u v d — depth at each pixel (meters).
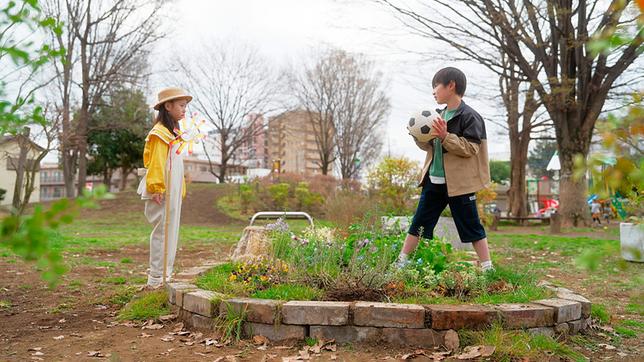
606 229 16.14
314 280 3.92
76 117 29.75
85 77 27.25
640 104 1.19
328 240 5.17
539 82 16.31
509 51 16.47
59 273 0.98
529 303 3.41
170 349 3.19
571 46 15.32
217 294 3.64
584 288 5.74
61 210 0.97
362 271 3.84
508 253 8.35
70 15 24.88
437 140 4.31
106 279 5.96
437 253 4.72
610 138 1.19
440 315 3.13
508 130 25.30
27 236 0.94
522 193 24.62
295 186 25.48
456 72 4.32
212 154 55.69
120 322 3.94
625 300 5.10
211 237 13.57
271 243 4.99
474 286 3.83
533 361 2.85
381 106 41.09
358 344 3.16
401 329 3.15
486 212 17.12
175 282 4.24
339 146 41.09
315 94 40.41
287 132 49.81
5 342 3.41
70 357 3.07
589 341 3.37
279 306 3.27
